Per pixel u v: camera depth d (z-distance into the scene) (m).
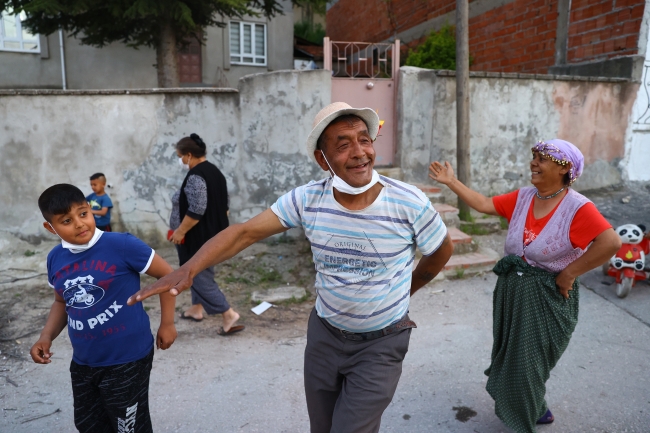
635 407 3.04
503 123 7.23
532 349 2.50
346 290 1.86
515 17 9.24
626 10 7.29
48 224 2.04
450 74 6.80
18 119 6.01
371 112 1.73
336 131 1.70
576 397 3.16
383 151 7.40
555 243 2.42
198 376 3.48
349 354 1.97
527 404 2.55
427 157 7.17
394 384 1.93
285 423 2.94
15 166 6.09
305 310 4.73
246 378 3.45
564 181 2.45
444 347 3.88
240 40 16.19
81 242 2.03
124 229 6.45
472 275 5.47
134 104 6.21
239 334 4.17
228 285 5.32
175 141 6.35
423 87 6.99
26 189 6.16
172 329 2.25
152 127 6.29
